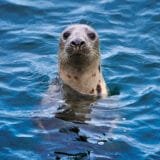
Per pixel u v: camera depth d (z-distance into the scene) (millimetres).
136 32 31469
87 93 26344
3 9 32875
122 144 23078
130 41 30797
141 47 30375
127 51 29875
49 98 25844
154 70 28484
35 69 28422
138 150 22906
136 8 33031
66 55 25594
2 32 31312
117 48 30156
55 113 24875
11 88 26812
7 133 23703
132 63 28984
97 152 22453
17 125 24172
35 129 23875
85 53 25156
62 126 23938
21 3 33281
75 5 33562
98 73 26672
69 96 25969
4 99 26078
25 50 30156
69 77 26391
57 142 22969
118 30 31625
